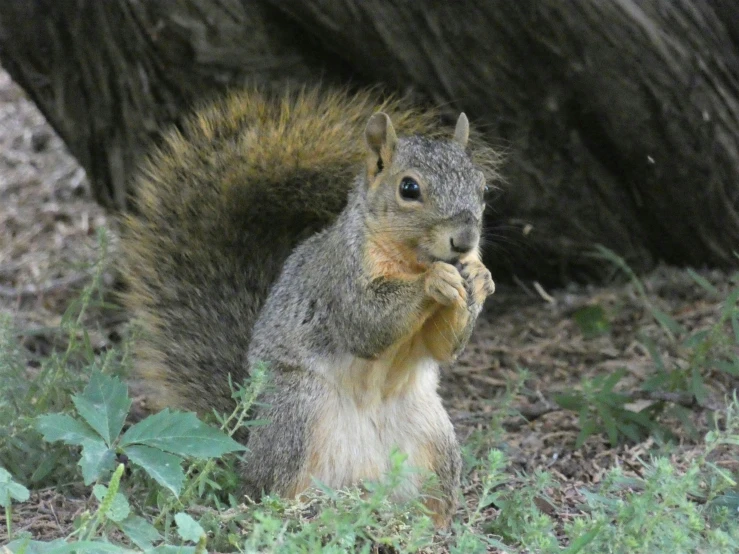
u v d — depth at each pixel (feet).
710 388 39.29
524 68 43.29
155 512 27.61
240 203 36.24
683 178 45.91
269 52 43.75
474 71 43.29
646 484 24.84
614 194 47.44
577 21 41.78
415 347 29.60
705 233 47.91
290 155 35.68
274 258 36.24
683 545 22.71
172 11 42.22
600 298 48.55
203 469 26.99
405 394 29.96
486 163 39.06
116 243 40.57
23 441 29.96
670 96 43.50
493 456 24.61
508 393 35.88
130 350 35.01
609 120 44.39
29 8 43.29
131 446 24.75
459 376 43.75
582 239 48.85
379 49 42.91
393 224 28.96
